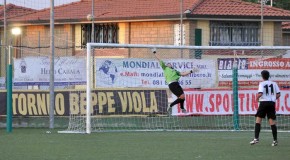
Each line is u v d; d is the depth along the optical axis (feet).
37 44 348.38
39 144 152.05
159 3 331.16
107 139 165.37
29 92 202.08
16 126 201.67
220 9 316.19
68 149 141.69
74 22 340.59
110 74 197.67
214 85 203.10
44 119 202.28
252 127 204.23
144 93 199.82
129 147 146.20
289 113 204.64
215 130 195.21
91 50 205.46
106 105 197.26
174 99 200.54
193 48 196.03
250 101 203.21
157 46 194.49
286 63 205.46
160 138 168.86
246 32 321.73
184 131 193.36
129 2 344.69
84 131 188.55
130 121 199.82
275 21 324.60
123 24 332.39
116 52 323.78
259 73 203.82
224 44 316.19
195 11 309.63
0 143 153.79
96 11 344.08
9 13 392.47
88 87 185.06
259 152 137.69
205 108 202.28
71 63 212.84
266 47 198.49
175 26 315.37
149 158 126.11
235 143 156.66
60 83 212.84
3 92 200.03
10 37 349.41
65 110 200.03
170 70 186.50
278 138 172.04
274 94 151.84
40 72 218.79
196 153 134.82
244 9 321.11
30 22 347.56
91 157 127.65
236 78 199.11
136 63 199.62
